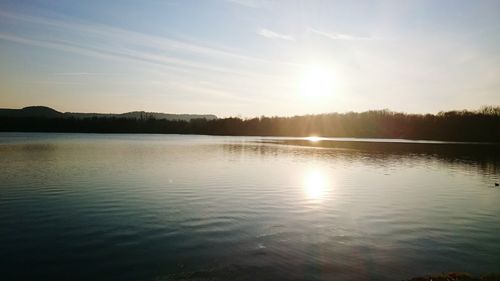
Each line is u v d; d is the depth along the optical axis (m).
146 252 15.47
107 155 61.62
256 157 63.84
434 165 53.78
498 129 134.62
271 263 14.51
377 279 13.23
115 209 22.94
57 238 17.19
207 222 20.23
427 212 23.73
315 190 31.02
